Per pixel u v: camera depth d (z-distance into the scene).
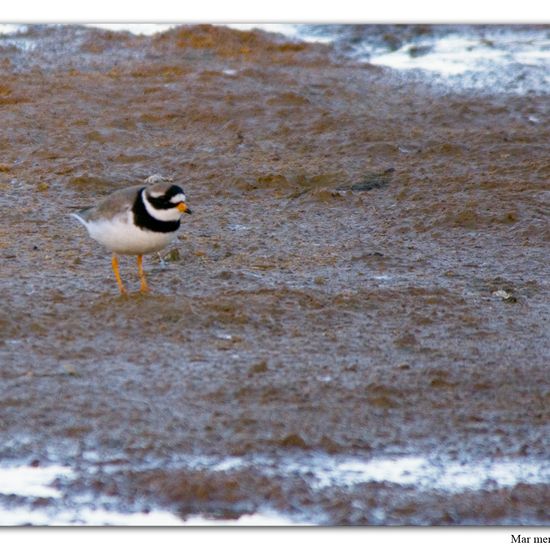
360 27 29.27
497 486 10.03
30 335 12.55
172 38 27.86
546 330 13.14
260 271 14.81
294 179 18.94
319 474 10.16
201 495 9.88
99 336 12.59
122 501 9.84
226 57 26.89
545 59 26.98
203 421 10.87
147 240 12.84
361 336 12.79
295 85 24.39
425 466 10.31
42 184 18.44
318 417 10.98
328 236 16.50
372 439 10.68
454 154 20.20
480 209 17.44
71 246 15.62
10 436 10.60
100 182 18.62
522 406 11.33
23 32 27.81
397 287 14.26
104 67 25.67
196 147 20.61
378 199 18.17
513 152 20.28
